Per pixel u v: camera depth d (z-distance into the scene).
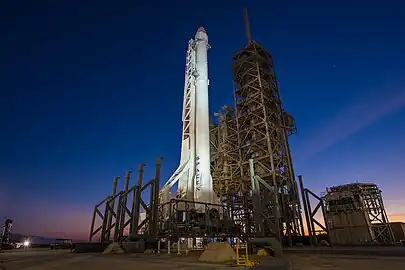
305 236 35.88
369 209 43.50
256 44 53.91
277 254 19.98
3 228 53.22
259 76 49.31
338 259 16.53
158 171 39.78
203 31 60.94
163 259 19.84
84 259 21.42
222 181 53.28
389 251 20.56
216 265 14.65
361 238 37.50
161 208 39.59
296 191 43.50
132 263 17.42
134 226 37.44
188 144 49.41
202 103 51.62
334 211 41.22
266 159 44.00
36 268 15.38
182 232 33.97
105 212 46.06
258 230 34.38
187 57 60.84
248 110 49.91
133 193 40.31
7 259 22.08
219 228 37.28
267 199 36.03
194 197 43.56
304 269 12.30
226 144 55.16
